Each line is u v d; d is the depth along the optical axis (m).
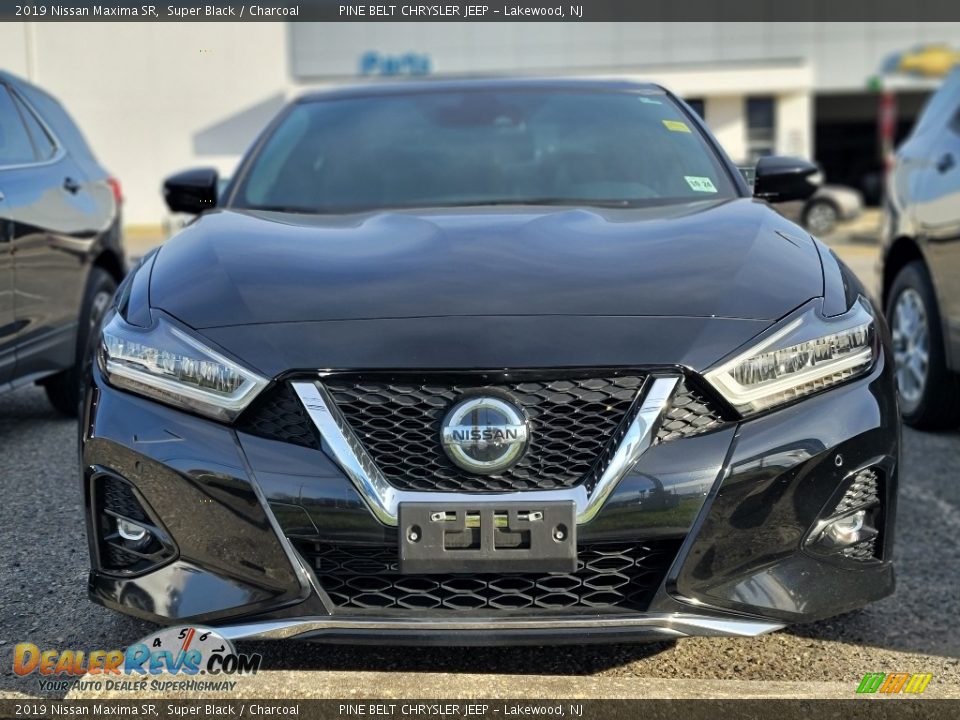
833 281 2.23
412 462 1.91
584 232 2.42
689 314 2.02
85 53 25.17
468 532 1.87
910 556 2.85
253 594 1.93
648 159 3.12
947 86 4.43
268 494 1.90
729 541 1.94
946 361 3.83
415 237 2.39
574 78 3.64
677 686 2.08
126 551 2.03
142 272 2.33
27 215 3.63
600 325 1.98
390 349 1.93
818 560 2.02
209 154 25.64
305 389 1.92
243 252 2.31
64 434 3.92
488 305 2.03
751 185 3.26
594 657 2.28
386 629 1.90
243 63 25.38
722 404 1.95
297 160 3.21
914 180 4.25
